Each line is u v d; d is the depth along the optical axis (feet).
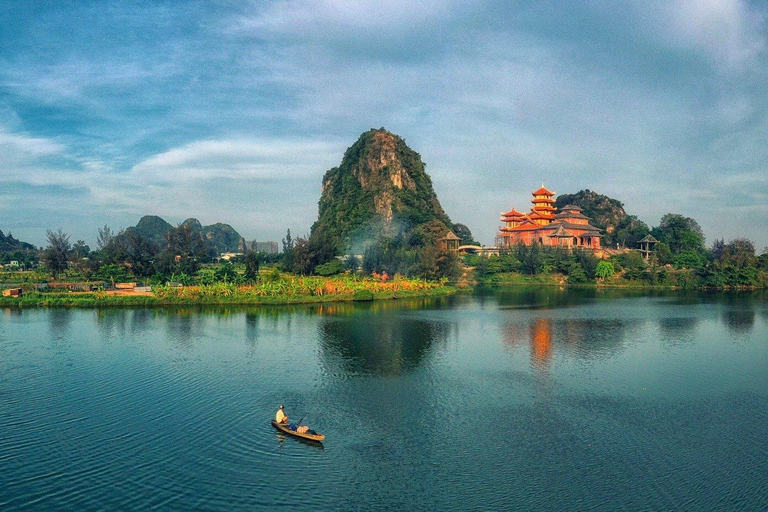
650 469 148.15
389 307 452.35
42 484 138.00
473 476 143.33
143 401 197.06
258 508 128.06
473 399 203.41
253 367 243.40
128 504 129.18
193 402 196.54
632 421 182.60
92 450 156.66
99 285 531.91
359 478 141.90
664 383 225.56
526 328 351.25
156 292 439.63
